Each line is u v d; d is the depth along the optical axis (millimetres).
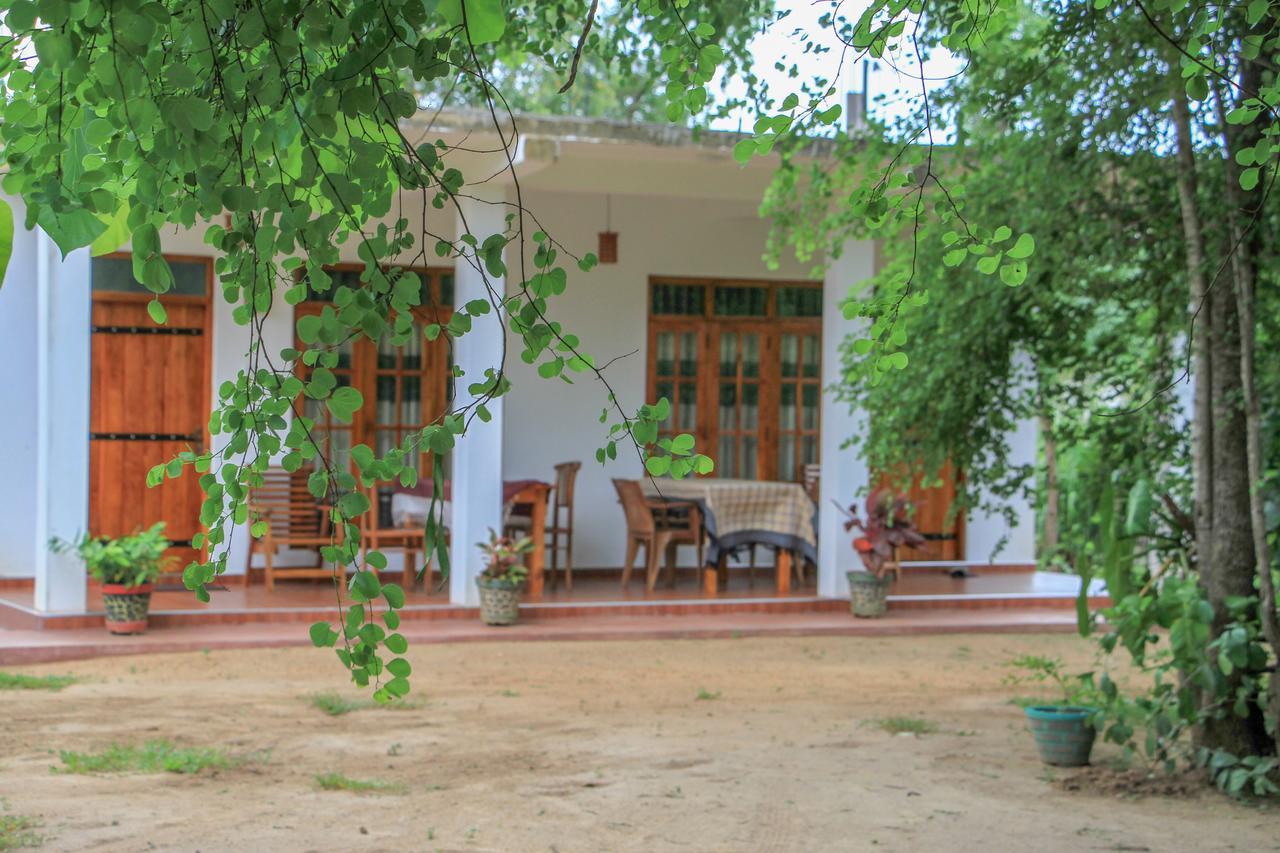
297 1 2209
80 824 5676
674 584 13734
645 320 14531
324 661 10312
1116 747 7664
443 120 10336
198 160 2186
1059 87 6609
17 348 13039
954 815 6086
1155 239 7047
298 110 2338
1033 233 6965
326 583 13281
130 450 13078
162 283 2285
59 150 2191
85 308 10828
